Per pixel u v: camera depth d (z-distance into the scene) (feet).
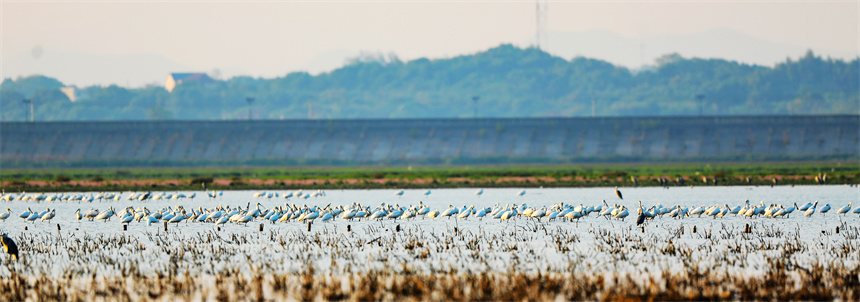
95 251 176.86
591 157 652.07
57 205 317.83
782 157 631.56
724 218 233.14
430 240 188.55
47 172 573.74
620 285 130.11
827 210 230.89
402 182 437.58
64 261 165.48
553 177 458.50
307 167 633.20
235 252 172.45
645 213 222.48
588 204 294.25
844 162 597.52
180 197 338.13
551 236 192.85
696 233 197.47
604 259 159.53
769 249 169.58
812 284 131.34
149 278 144.15
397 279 137.90
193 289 132.36
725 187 381.19
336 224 224.94
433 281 133.59
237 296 128.06
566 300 123.95
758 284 131.95
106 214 241.35
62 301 127.65
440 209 279.69
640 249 170.81
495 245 178.70
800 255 162.30
